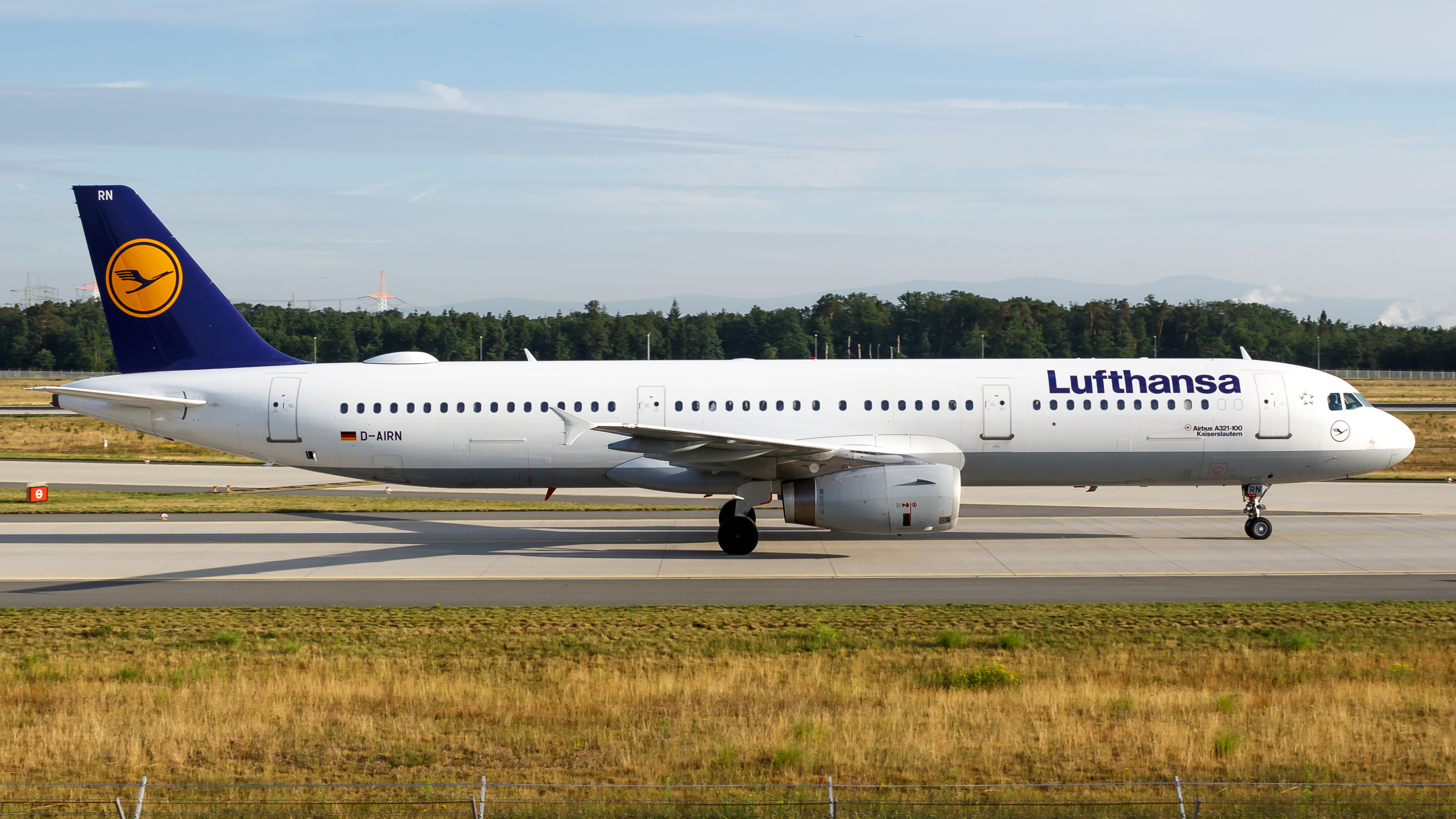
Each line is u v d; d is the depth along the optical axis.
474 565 45.88
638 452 45.59
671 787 19.64
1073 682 27.28
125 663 29.59
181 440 52.44
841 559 47.03
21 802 19.45
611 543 51.78
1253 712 24.34
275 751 22.30
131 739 22.73
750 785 19.72
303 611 36.69
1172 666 28.83
